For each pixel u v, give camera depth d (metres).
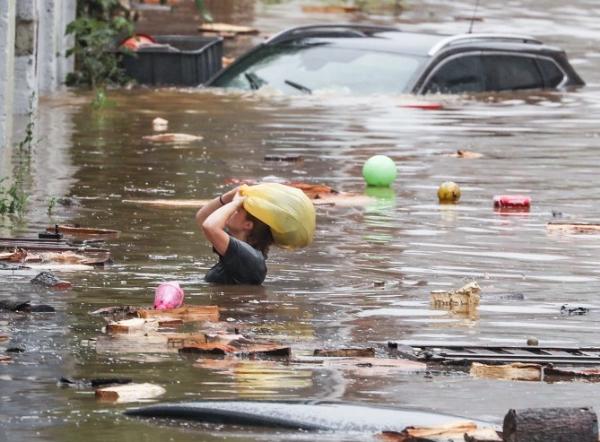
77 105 58.94
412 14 100.31
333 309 27.17
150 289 28.44
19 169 43.47
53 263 30.78
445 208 39.44
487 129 55.22
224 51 78.75
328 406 20.17
